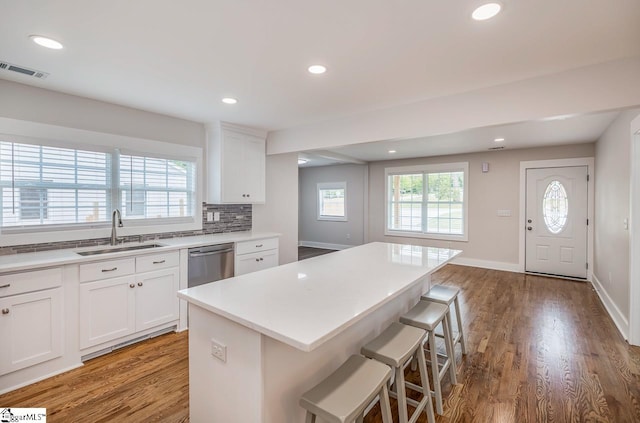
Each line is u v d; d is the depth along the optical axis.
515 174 5.80
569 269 5.36
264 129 4.31
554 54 2.15
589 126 3.95
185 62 2.28
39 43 1.99
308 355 1.62
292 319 1.36
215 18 1.73
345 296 1.67
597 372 2.47
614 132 3.66
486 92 2.77
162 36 1.92
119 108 3.26
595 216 5.02
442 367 2.44
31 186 2.72
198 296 1.67
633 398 2.15
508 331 3.24
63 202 2.91
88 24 1.78
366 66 2.34
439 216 6.75
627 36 1.92
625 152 3.21
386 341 1.76
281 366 1.46
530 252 5.70
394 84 2.68
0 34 1.87
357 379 1.40
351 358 1.57
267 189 4.79
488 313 3.74
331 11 1.67
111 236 3.20
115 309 2.73
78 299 2.51
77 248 2.96
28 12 1.65
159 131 3.59
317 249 8.33
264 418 1.38
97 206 3.13
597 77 2.31
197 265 3.34
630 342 2.94
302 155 6.02
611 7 1.62
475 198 6.22
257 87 2.76
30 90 2.71
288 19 1.74
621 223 3.35
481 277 5.41
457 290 2.73
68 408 2.02
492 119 2.74
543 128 4.07
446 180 6.64
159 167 3.60
